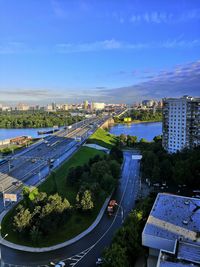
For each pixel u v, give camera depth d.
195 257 70.00
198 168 144.25
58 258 82.44
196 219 89.00
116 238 79.81
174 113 192.25
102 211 115.00
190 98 186.38
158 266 67.00
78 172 144.12
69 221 103.38
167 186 146.25
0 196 126.06
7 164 187.12
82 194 111.75
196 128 181.12
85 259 81.81
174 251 72.00
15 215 96.94
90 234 96.69
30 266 78.62
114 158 191.50
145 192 137.75
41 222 92.50
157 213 93.69
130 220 87.75
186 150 174.12
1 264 79.56
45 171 165.88
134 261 78.81
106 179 129.12
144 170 165.50
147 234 79.81
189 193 136.00
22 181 147.38
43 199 102.38
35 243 89.75
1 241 91.56
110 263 69.19
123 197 131.50
